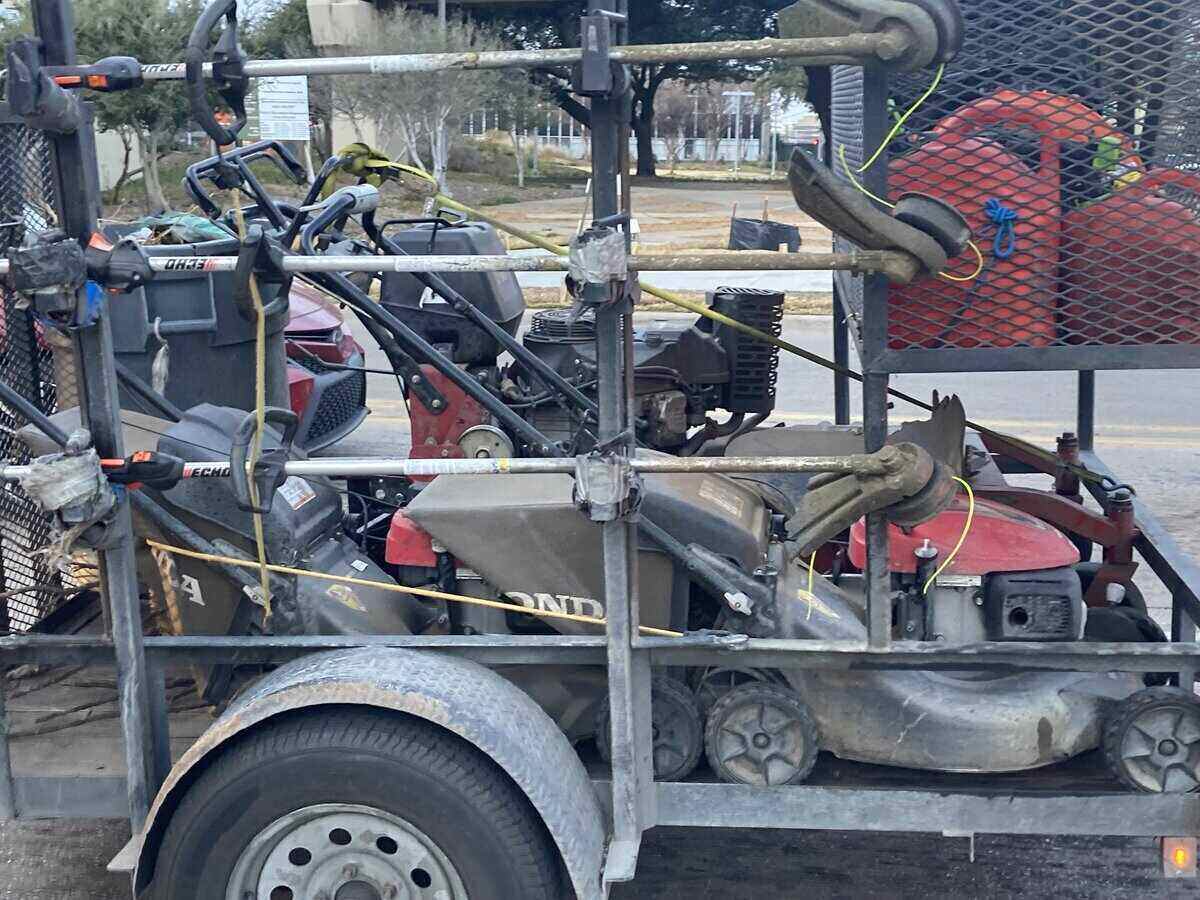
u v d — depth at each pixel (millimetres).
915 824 3043
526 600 3232
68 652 3035
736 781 3094
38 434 3291
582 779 2941
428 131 24625
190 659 3047
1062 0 2742
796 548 2891
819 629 3197
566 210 27844
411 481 4914
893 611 3457
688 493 3363
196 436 3305
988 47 2783
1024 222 2852
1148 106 2791
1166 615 5926
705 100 50312
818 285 16406
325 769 2820
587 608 3219
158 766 3090
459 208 3318
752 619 3156
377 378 12023
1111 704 3180
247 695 2895
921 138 2855
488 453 5883
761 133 48812
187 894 2912
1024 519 3549
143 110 23969
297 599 3250
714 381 6250
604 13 2535
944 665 2898
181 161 31078
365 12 26469
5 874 3863
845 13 2588
